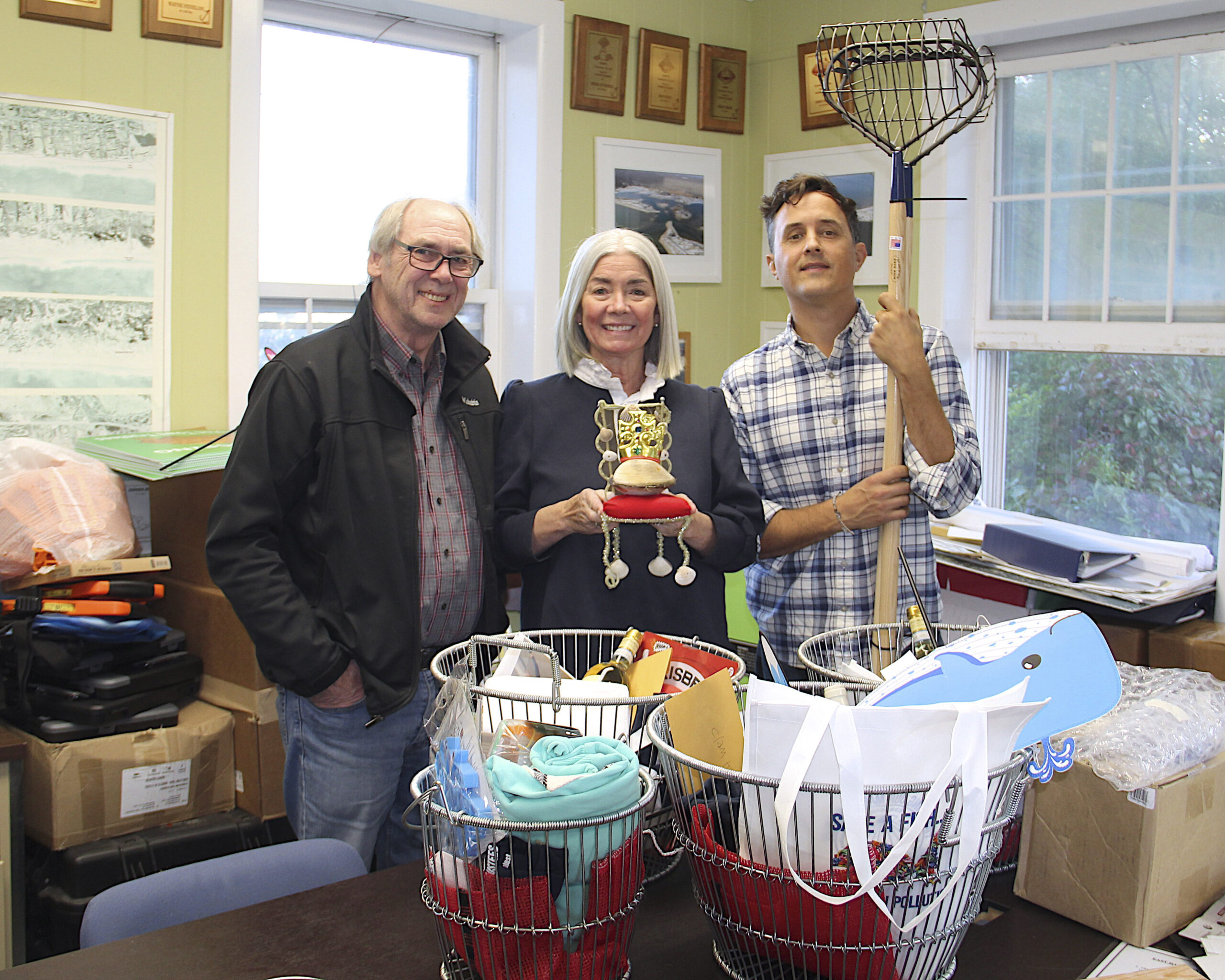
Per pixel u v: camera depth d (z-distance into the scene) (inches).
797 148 122.6
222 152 91.4
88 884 71.1
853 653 55.4
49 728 72.0
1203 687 45.6
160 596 77.2
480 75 115.2
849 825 29.7
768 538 68.5
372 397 60.3
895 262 58.0
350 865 49.6
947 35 106.0
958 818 31.1
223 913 38.2
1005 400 114.3
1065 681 35.4
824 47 115.8
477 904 31.5
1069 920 39.5
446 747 33.6
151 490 88.7
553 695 38.7
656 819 40.6
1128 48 99.3
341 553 59.4
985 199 110.0
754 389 72.0
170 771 75.8
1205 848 39.5
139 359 88.7
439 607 62.6
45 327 84.0
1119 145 101.4
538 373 116.6
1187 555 86.9
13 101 81.0
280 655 57.8
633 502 53.6
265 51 101.7
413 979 34.1
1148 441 104.2
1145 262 100.5
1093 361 107.0
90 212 85.3
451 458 63.9
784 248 68.8
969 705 31.2
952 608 96.4
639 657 46.3
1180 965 35.7
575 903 31.1
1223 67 94.5
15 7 80.6
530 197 114.3
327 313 109.0
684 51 120.8
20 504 76.4
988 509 102.0
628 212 119.6
